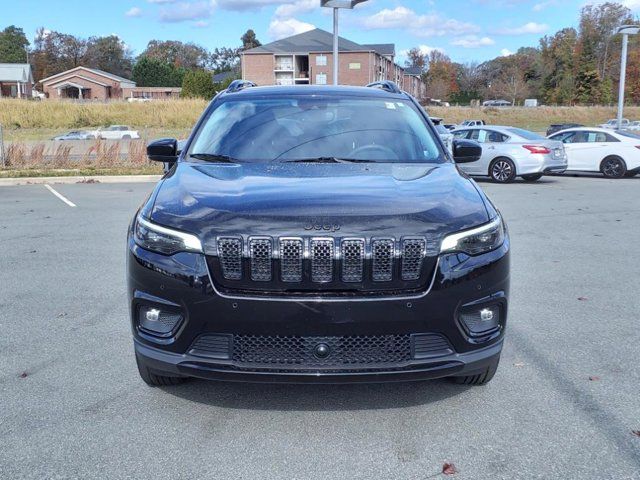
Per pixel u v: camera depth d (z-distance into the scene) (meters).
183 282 3.06
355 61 85.44
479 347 3.18
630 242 8.39
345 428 3.27
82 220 9.88
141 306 3.25
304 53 86.31
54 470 2.87
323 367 3.01
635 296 5.80
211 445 3.10
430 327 3.05
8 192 13.85
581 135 18.98
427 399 3.60
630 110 77.88
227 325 3.02
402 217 3.11
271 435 3.20
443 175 3.83
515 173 16.50
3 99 48.12
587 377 3.93
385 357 3.05
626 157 18.08
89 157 19.23
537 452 3.03
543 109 76.50
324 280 3.01
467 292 3.09
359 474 2.85
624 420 3.35
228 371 3.03
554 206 11.94
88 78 96.19
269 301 2.97
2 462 2.93
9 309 5.29
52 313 5.19
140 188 14.83
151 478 2.82
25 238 8.38
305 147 4.30
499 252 3.24
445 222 3.14
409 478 2.82
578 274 6.62
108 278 6.31
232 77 88.62
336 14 20.06
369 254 3.01
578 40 110.12
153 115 47.94
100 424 3.31
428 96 127.56
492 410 3.47
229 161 4.17
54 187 15.03
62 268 6.71
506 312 3.31
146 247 3.21
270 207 3.17
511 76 120.81
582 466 2.90
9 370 4.00
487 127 17.48
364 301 2.97
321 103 4.80
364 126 4.54
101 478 2.81
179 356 3.13
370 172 3.84
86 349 4.38
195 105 49.78
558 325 4.95
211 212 3.18
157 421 3.34
